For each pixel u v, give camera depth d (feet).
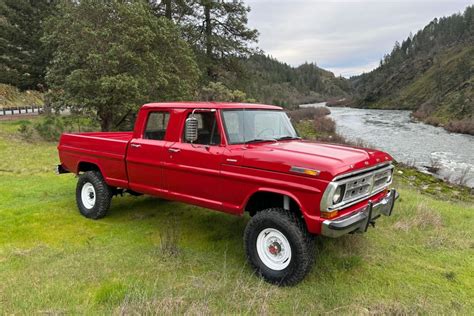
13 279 12.59
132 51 54.13
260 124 15.31
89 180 19.21
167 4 79.92
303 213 11.73
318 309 11.00
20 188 26.35
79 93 53.83
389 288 12.39
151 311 10.39
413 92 295.07
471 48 282.97
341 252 14.96
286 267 12.25
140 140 16.84
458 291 12.31
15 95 147.95
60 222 18.66
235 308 10.89
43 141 58.80
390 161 14.60
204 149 14.29
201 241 16.34
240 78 93.76
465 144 85.56
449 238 17.12
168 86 59.72
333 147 13.92
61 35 53.62
